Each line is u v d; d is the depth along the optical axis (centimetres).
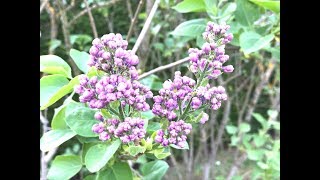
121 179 22
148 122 24
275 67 59
